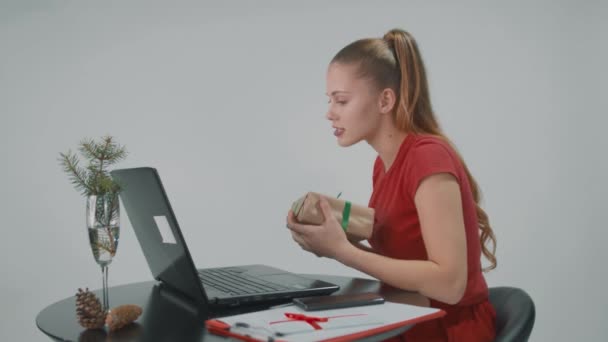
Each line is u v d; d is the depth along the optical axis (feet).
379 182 4.84
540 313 9.34
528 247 9.36
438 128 4.83
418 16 9.60
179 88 10.16
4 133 10.01
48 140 10.05
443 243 3.91
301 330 2.72
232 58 10.14
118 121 10.12
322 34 9.96
